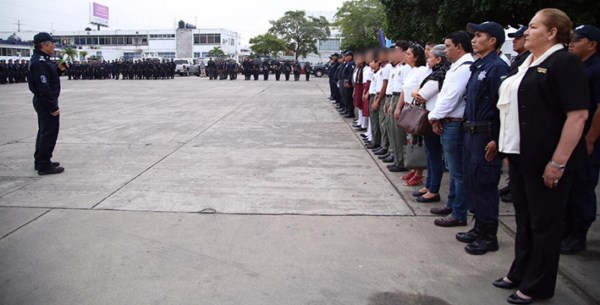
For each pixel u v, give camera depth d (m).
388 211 4.67
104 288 3.11
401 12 10.98
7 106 14.38
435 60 4.60
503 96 2.95
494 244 3.74
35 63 5.68
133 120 11.15
